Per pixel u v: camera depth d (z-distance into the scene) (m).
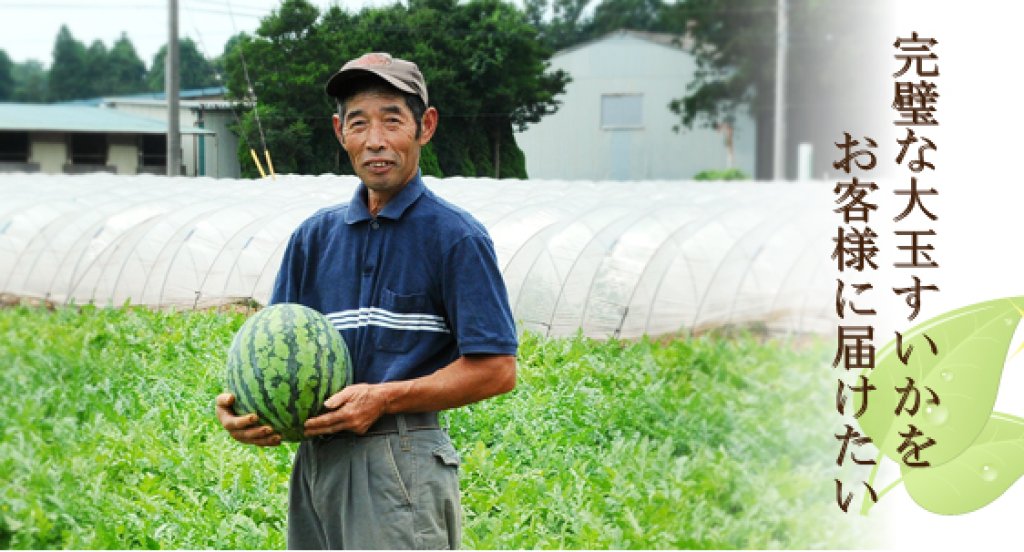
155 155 27.55
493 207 15.31
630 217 13.91
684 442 7.96
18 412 8.00
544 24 30.03
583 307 12.88
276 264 14.30
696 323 12.48
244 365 3.72
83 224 15.37
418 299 3.71
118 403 8.28
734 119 27.53
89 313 12.72
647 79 28.41
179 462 6.83
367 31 23.50
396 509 3.65
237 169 25.62
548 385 9.23
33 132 26.61
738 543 5.95
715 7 27.48
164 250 14.66
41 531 5.80
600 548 5.65
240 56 23.16
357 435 3.69
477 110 23.98
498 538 5.67
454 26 24.27
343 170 23.78
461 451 7.32
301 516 3.93
